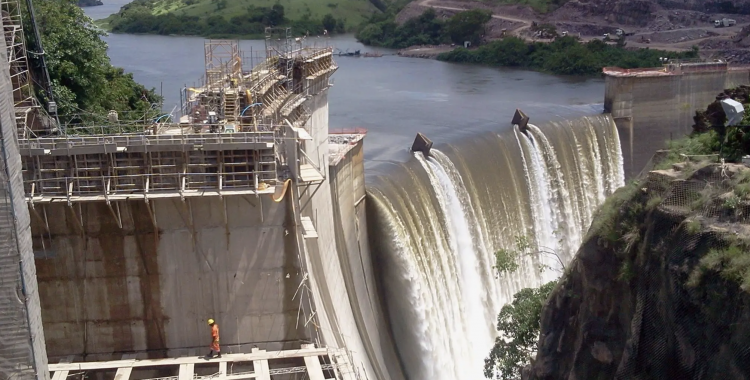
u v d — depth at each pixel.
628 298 44.38
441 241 73.81
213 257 48.09
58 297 47.72
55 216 46.62
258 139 47.50
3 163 31.62
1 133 31.52
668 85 108.81
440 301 71.25
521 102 115.25
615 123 106.94
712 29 187.75
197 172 47.09
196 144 46.72
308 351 47.62
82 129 62.41
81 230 46.94
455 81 139.38
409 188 71.88
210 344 49.03
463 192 77.75
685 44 178.00
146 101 77.06
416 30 193.88
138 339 48.66
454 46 186.88
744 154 47.88
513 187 86.81
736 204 40.09
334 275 60.50
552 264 89.75
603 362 45.62
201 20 188.88
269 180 47.53
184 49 156.50
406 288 67.25
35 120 55.78
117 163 46.78
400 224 68.38
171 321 48.62
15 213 32.12
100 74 69.88
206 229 47.69
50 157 46.34
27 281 33.03
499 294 79.69
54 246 47.06
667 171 45.56
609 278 45.84
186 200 47.12
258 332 49.16
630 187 47.75
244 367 46.81
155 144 46.41
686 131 110.69
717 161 46.31
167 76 122.38
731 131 49.00
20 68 57.00
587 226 98.44
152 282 48.03
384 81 136.50
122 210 46.91
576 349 47.66
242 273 48.41
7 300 32.62
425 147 77.19
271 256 48.44
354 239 66.12
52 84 62.62
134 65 133.88
